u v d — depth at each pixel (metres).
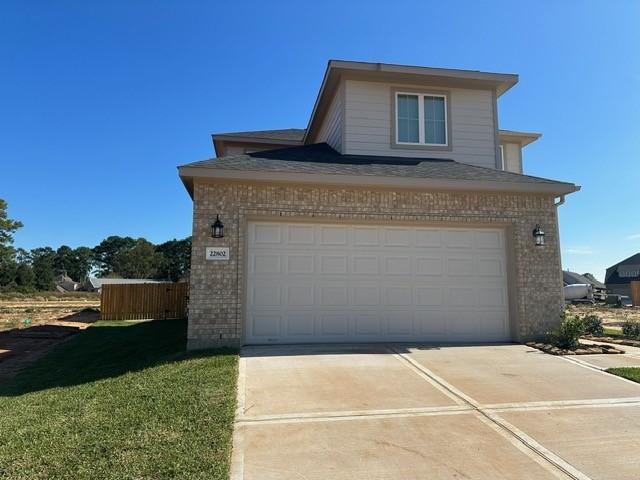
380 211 9.46
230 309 8.60
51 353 11.08
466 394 6.04
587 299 36.03
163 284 19.77
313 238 9.35
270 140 17.31
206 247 8.67
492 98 12.59
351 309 9.35
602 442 4.65
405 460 4.23
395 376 6.80
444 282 9.75
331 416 5.23
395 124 12.00
